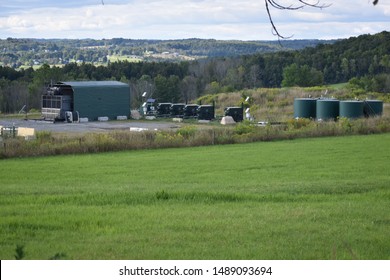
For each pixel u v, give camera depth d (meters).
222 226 45.69
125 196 59.69
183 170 89.81
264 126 144.38
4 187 71.19
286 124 145.62
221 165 94.81
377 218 49.19
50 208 53.78
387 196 62.03
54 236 42.66
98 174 85.88
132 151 112.00
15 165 94.44
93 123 196.62
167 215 50.09
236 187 69.56
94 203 57.06
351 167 91.31
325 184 70.56
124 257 36.78
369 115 172.25
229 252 38.16
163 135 120.44
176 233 43.47
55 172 87.38
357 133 136.88
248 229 44.66
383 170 87.81
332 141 125.31
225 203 56.91
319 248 39.19
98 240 41.38
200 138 120.94
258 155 106.12
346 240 41.31
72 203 57.00
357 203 57.16
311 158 101.69
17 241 41.22
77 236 42.69
